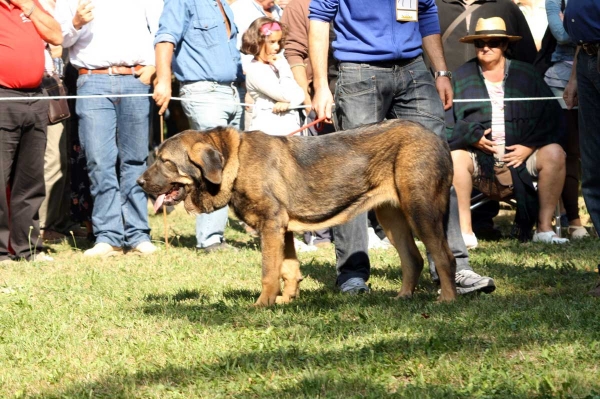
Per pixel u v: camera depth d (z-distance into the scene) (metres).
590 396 4.25
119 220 10.08
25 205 9.70
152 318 6.45
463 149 10.13
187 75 10.01
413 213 6.62
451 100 7.57
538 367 4.80
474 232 11.09
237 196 6.73
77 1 9.59
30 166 9.60
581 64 6.90
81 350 5.69
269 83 9.55
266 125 9.68
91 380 5.02
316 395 4.54
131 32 9.85
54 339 5.96
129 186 10.20
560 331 5.53
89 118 9.82
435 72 7.57
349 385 4.65
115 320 6.45
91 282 8.13
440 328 5.64
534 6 12.59
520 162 10.20
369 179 6.79
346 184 6.77
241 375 4.89
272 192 6.68
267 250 6.72
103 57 9.73
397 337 5.53
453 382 4.66
